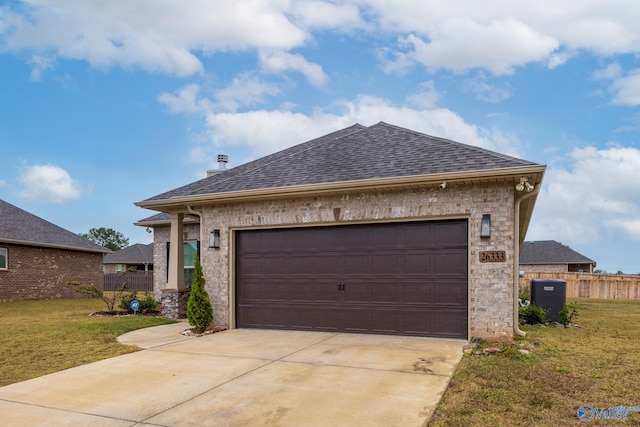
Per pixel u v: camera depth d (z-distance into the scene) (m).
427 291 8.93
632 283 23.36
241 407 5.02
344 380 5.99
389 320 9.20
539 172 7.77
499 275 8.27
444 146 9.93
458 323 8.65
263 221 10.37
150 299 14.76
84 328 10.41
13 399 5.36
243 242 10.76
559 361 6.70
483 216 8.39
